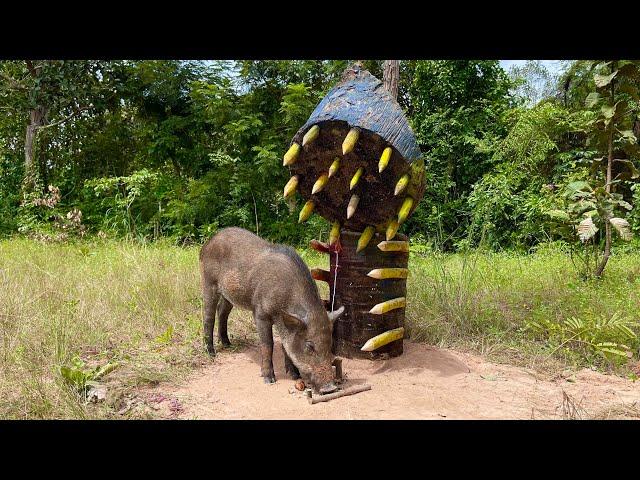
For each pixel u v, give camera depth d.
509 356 6.14
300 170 5.68
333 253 5.94
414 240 14.74
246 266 5.50
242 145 15.76
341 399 4.85
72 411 4.41
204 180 15.58
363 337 5.77
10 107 16.62
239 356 6.08
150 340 6.31
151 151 16.55
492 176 15.72
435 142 17.00
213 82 16.84
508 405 4.79
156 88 16.58
